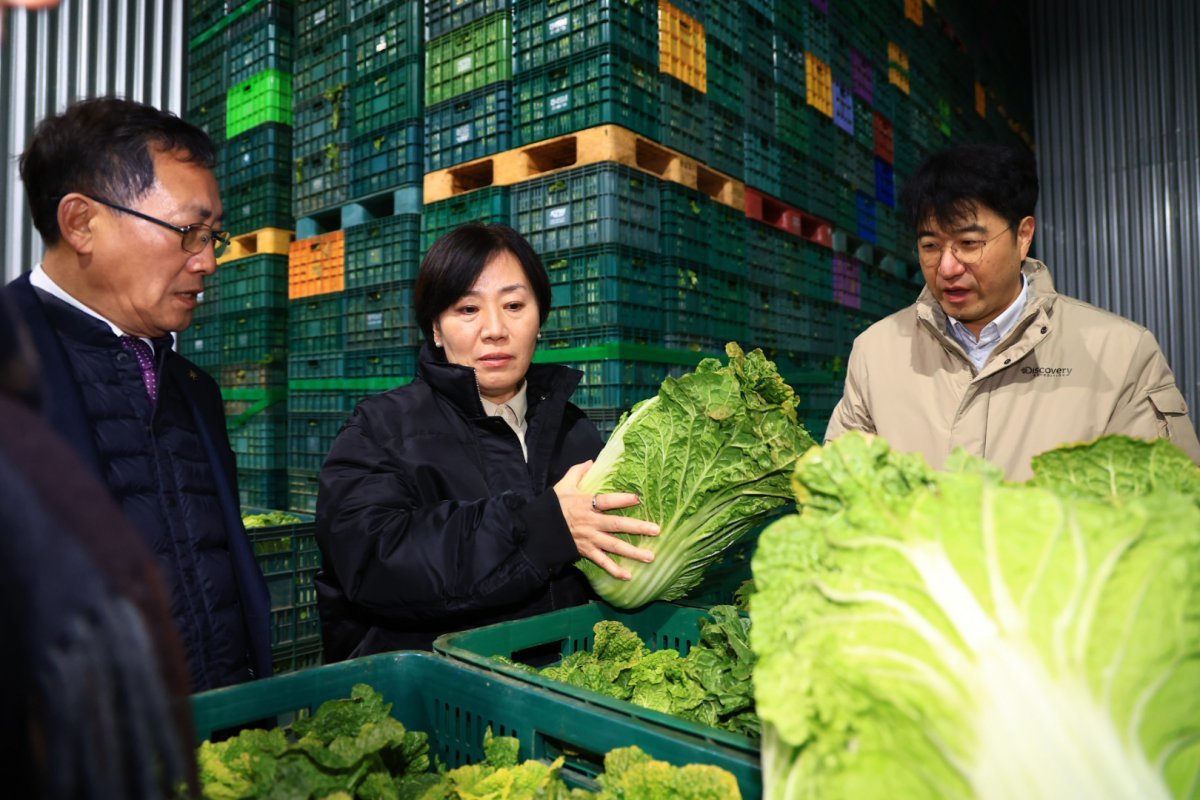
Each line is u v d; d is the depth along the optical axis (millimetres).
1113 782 608
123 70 2805
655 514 1463
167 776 488
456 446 1678
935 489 789
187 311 1478
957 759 644
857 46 4363
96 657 452
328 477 1582
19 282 1366
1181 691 643
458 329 1685
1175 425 1884
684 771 869
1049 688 638
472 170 3166
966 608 682
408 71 3389
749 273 3393
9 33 2512
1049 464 1003
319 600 1720
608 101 2648
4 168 2510
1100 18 7207
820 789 703
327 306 3799
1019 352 1930
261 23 4266
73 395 1319
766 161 3520
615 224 2650
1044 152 7500
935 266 1881
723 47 3248
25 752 440
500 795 958
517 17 2953
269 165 4246
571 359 2768
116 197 1335
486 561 1388
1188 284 6688
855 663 703
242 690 1056
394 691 1206
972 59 6051
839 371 4117
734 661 1363
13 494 448
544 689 1077
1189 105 6738
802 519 855
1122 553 688
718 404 1421
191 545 1506
